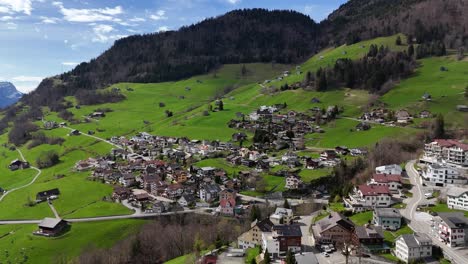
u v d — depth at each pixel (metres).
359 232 150.50
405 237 138.62
